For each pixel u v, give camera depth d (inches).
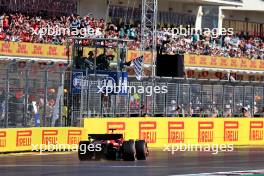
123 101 2158.0
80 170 1371.8
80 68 2219.5
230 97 2374.5
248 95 2429.9
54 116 1958.7
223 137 2311.8
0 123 1807.3
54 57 2664.9
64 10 3139.8
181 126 2204.7
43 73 1921.8
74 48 2255.2
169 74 2474.2
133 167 1454.2
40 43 2630.4
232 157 1806.1
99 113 2092.8
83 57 2226.9
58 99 1968.5
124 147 1605.6
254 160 1721.2
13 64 1919.3
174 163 1582.2
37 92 1905.8
